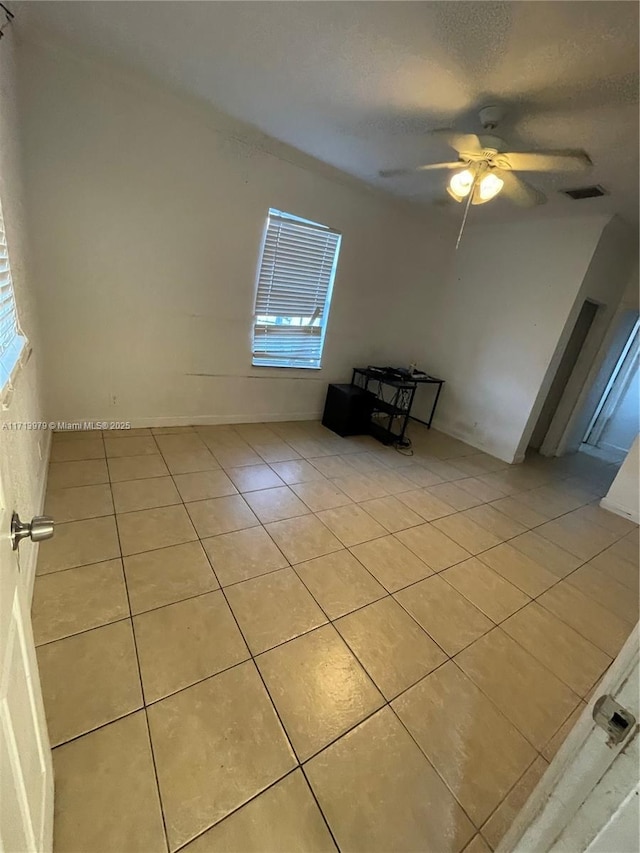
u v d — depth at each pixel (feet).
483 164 7.17
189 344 10.98
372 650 5.31
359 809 3.61
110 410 10.43
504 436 13.83
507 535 8.86
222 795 3.53
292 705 4.42
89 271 8.99
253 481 9.34
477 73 5.92
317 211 11.62
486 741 4.39
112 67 7.63
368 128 8.20
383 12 5.04
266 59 6.47
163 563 6.21
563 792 1.96
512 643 5.82
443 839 3.49
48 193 8.03
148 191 9.05
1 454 2.30
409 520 8.82
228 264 10.75
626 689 1.70
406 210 13.33
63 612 5.08
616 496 10.92
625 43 4.90
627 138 7.10
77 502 7.35
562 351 12.67
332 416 13.78
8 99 6.08
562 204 10.72
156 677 4.47
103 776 3.51
